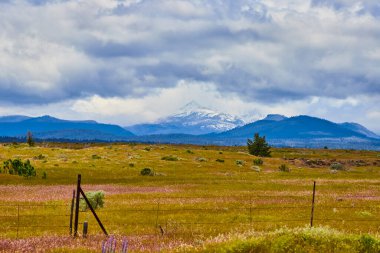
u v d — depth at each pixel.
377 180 124.69
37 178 122.81
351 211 64.19
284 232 32.75
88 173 138.12
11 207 67.81
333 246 30.08
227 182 115.69
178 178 129.88
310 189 98.56
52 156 186.00
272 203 73.19
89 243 35.44
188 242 36.78
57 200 76.44
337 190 96.25
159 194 86.56
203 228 48.91
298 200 77.44
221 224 52.53
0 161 159.62
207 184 109.75
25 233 46.88
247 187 102.62
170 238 40.41
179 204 71.56
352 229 48.59
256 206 69.50
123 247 25.30
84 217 58.62
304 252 28.88
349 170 181.38
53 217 58.75
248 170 168.38
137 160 183.38
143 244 35.69
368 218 58.00
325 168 198.62
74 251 31.98
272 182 116.00
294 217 58.69
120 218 58.09
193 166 172.12
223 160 196.00
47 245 34.56
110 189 97.50
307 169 183.25
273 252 29.11
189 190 95.56
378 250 29.97
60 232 47.38
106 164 163.62
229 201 75.44
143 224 53.28
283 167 171.75
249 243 30.19
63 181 117.38
